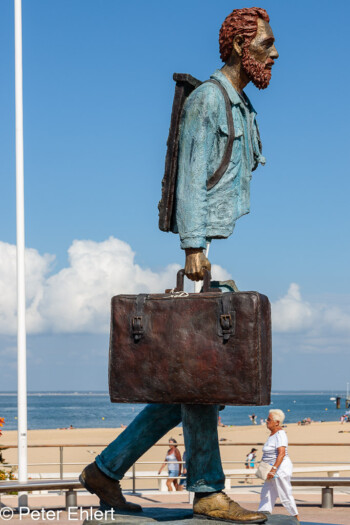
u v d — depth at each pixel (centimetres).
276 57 598
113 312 536
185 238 560
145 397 523
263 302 511
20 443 1123
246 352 498
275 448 855
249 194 602
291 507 848
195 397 511
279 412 862
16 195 1200
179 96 573
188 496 1082
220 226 575
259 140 618
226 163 576
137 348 527
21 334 1161
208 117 564
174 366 516
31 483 949
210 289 548
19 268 1187
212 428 560
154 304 526
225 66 604
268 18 597
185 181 565
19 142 1214
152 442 603
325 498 1052
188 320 514
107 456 605
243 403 498
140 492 1184
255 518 549
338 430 5419
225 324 502
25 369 1151
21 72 1245
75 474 1280
